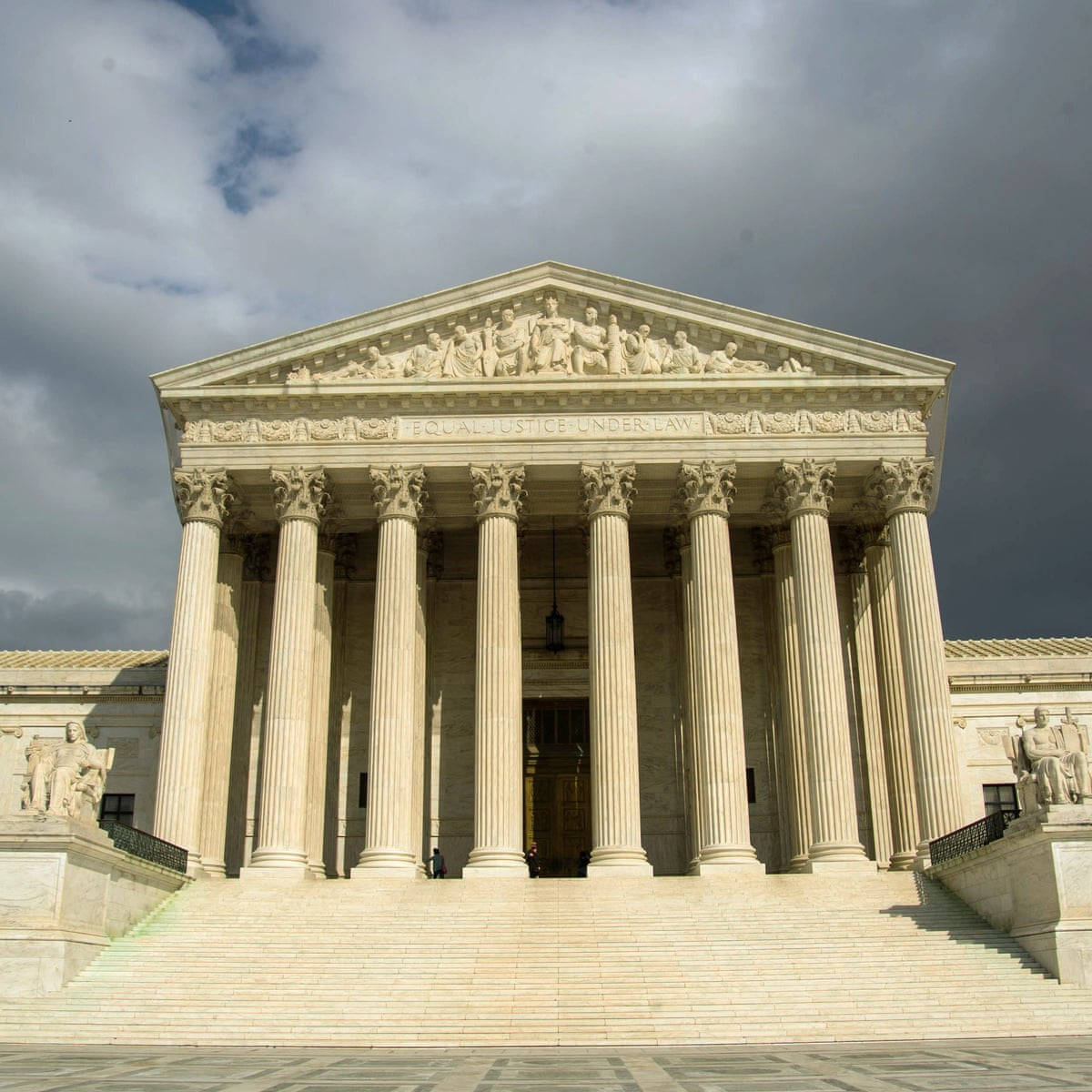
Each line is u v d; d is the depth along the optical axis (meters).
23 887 32.06
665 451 48.53
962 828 40.97
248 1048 26.11
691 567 50.28
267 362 49.44
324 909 38.53
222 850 48.62
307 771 46.25
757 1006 29.16
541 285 50.56
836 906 38.19
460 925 36.22
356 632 57.34
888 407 49.31
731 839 43.72
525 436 48.75
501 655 46.09
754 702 55.91
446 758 56.00
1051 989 30.38
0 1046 26.17
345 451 48.78
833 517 54.34
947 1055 22.67
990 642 66.38
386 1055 24.41
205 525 48.12
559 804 57.06
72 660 63.81
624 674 45.75
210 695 50.06
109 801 56.69
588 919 36.47
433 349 50.03
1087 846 32.06
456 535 59.47
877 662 53.81
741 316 49.72
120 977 31.91
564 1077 19.31
